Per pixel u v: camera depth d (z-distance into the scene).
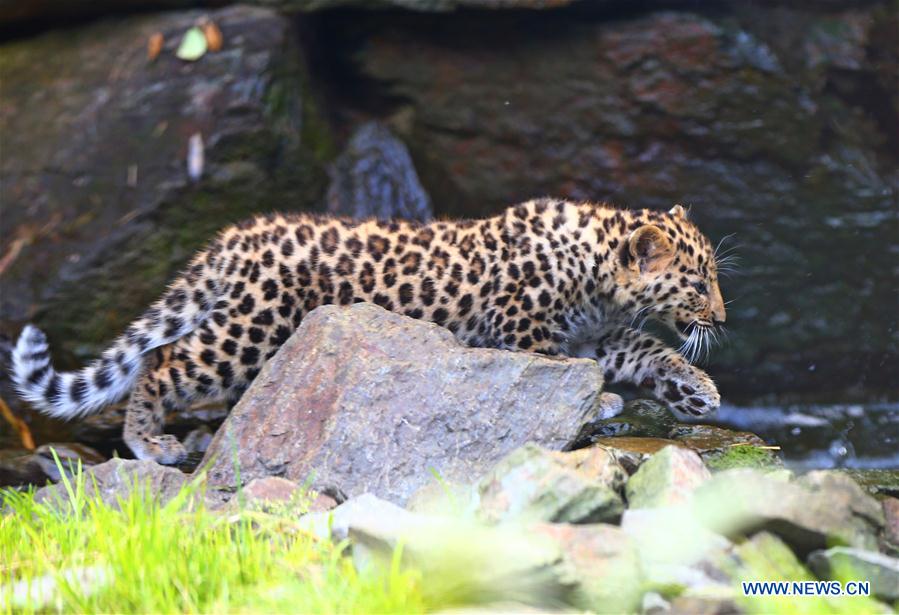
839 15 17.22
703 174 16.66
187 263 15.20
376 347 10.11
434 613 6.66
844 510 7.48
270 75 15.75
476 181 17.20
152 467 9.41
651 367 12.49
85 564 7.45
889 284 16.75
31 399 11.71
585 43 16.70
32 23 16.55
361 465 9.54
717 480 7.53
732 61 16.34
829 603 6.77
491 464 9.55
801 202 16.67
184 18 16.09
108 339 14.91
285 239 11.61
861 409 16.12
